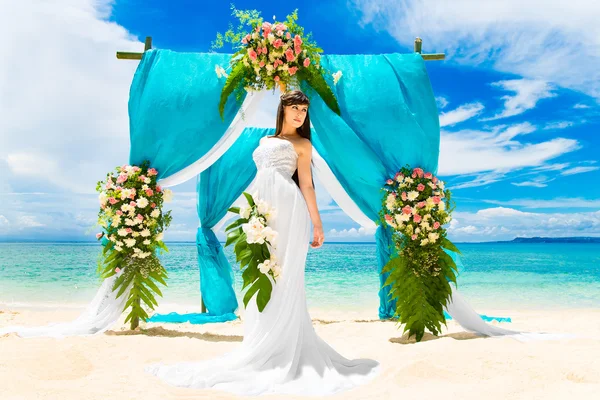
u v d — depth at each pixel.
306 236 3.37
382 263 5.85
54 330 4.61
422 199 4.89
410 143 5.21
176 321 6.05
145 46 5.62
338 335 4.90
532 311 7.93
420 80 5.46
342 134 5.23
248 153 7.26
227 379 2.89
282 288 3.23
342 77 5.49
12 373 2.86
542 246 46.78
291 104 3.53
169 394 2.62
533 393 2.51
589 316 6.58
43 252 32.50
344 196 5.91
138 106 5.37
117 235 4.95
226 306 6.57
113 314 4.88
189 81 5.37
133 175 5.05
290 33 5.25
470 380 2.83
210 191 7.09
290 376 2.96
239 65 5.24
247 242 3.26
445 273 4.73
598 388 2.54
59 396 2.49
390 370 3.08
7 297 10.61
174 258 24.88
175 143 5.26
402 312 4.62
